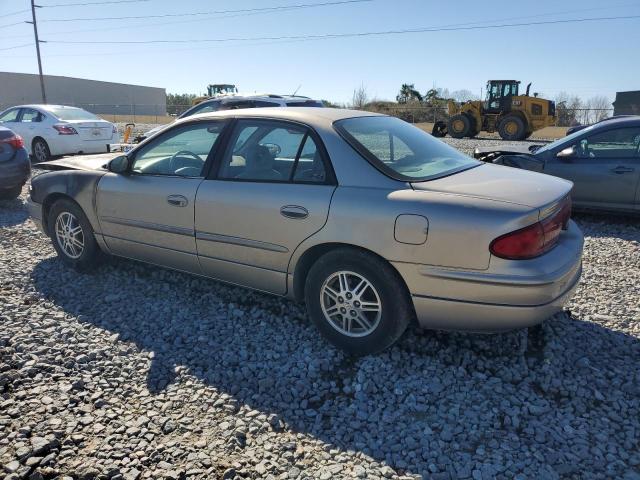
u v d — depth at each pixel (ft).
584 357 11.55
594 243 20.88
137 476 8.15
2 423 9.30
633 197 23.12
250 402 10.15
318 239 11.37
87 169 16.20
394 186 10.97
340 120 12.45
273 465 8.43
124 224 14.93
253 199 12.27
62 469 8.28
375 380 10.78
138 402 10.06
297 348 12.12
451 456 8.67
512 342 12.07
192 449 8.77
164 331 12.86
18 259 17.89
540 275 9.87
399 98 176.86
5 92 179.32
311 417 9.75
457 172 12.12
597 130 24.03
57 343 12.17
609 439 9.06
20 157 26.68
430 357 11.55
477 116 87.30
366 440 9.11
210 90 98.99
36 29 122.93
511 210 9.93
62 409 9.77
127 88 218.79
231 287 15.25
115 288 15.40
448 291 10.32
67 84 196.13
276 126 12.61
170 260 14.44
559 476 8.20
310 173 11.84
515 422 9.48
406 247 10.41
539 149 25.79
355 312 11.43
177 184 13.71
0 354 11.51
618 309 14.02
